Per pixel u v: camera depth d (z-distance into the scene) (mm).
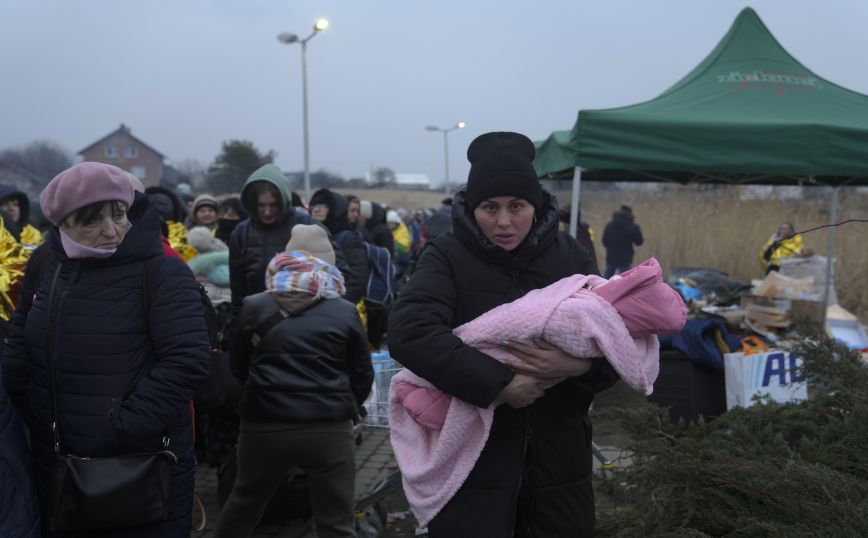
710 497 2852
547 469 1896
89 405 2141
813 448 3006
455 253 1936
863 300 9695
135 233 2225
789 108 5207
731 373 4625
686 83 5770
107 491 2072
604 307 1782
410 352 1796
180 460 2295
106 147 76438
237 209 6125
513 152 1862
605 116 4848
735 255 11359
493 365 1751
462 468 1835
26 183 59656
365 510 3646
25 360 2326
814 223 11047
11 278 3143
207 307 3295
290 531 3879
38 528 2180
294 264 3086
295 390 2955
